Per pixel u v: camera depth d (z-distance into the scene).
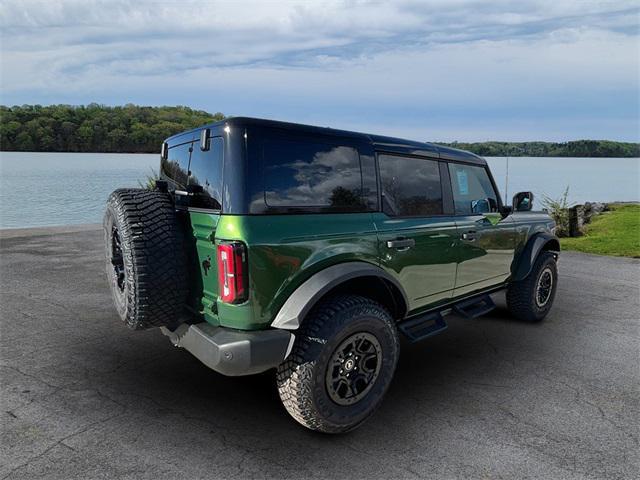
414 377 3.77
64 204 22.58
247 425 2.91
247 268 2.44
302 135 2.78
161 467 2.44
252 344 2.43
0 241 10.95
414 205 3.54
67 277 7.15
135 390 3.38
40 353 4.07
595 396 3.42
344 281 2.82
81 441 2.67
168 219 2.83
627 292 6.92
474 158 4.32
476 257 4.19
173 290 2.74
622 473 2.46
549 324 5.32
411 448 2.69
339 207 2.94
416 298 3.55
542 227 5.31
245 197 2.48
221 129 2.60
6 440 2.66
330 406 2.68
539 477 2.42
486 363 4.09
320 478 2.38
